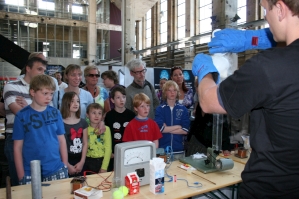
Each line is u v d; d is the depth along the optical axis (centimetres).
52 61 1373
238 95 67
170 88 245
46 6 1357
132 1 729
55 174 162
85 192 124
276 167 71
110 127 231
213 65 84
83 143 207
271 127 69
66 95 204
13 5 1285
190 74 567
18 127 158
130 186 131
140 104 210
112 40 1528
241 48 89
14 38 1290
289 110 63
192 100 329
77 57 1437
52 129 166
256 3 541
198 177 157
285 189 71
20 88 196
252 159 79
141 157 139
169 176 158
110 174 162
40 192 106
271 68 63
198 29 802
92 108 214
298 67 63
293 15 65
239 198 86
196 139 240
